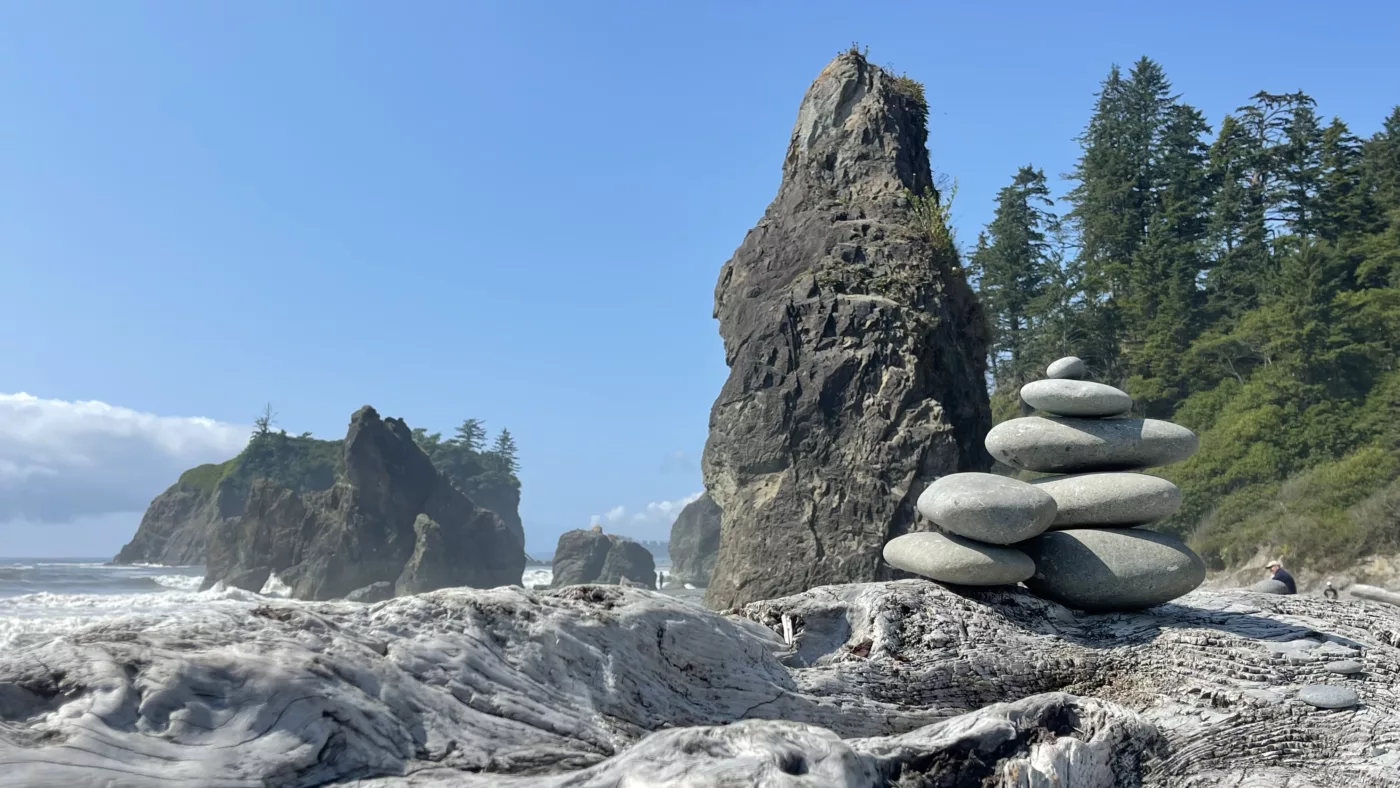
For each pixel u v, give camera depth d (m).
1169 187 61.16
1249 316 49.12
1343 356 42.75
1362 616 8.50
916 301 26.69
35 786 3.13
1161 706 6.79
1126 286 57.41
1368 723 6.61
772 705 6.03
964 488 8.20
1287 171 58.88
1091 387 8.98
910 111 31.72
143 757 3.42
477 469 104.94
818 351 26.25
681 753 3.76
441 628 4.97
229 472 97.56
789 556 24.44
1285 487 36.41
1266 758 6.33
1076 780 5.39
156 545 111.31
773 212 31.12
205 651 4.03
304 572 59.88
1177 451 8.83
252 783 3.54
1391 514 29.67
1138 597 8.08
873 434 24.88
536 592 5.82
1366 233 53.12
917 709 6.66
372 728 4.09
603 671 5.33
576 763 4.50
